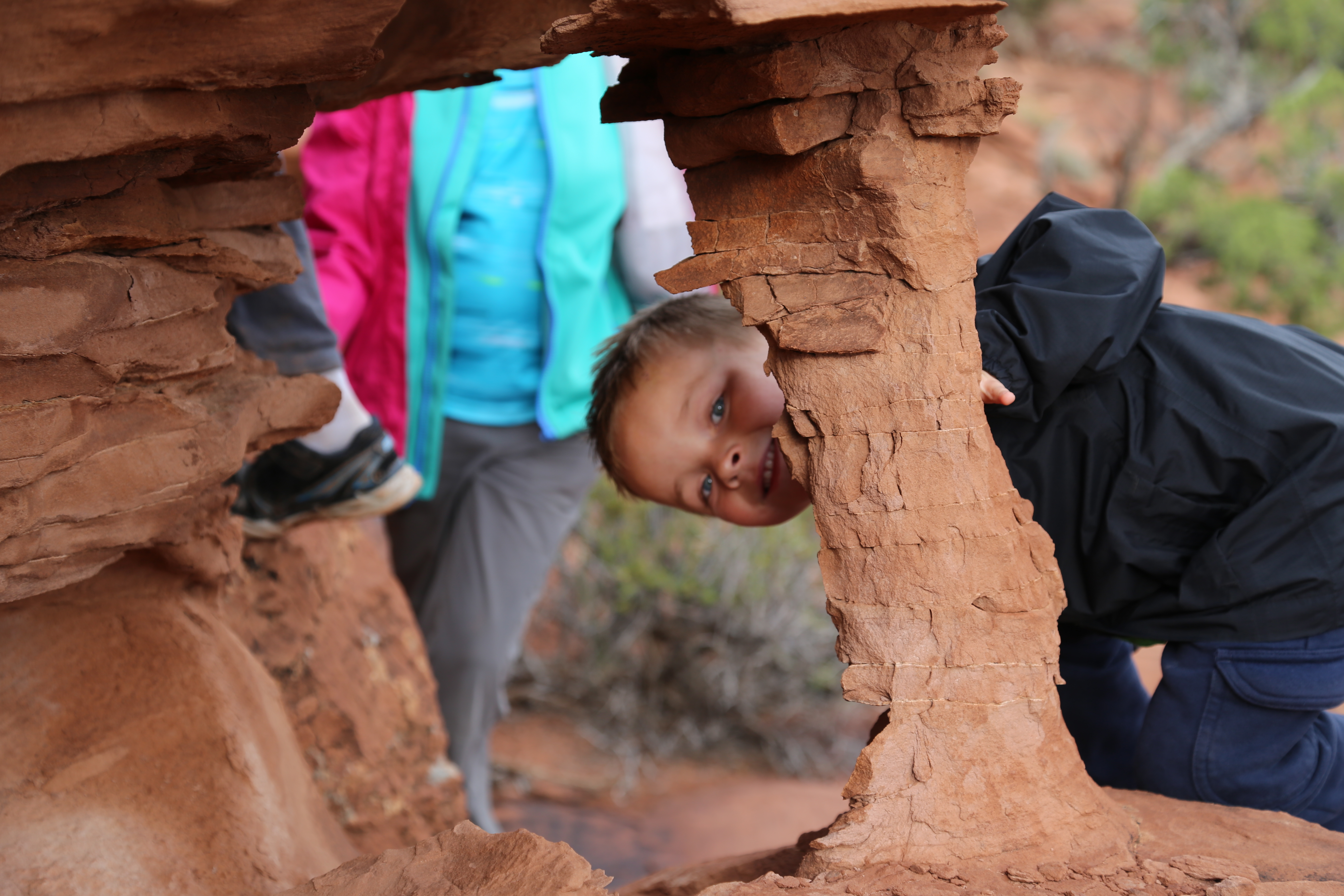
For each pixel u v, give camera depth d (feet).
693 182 4.98
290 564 9.10
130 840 5.35
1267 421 5.59
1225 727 5.80
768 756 15.65
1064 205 6.18
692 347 6.61
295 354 7.65
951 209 4.69
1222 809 5.49
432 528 11.81
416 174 10.56
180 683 5.95
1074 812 4.75
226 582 8.16
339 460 7.99
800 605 16.76
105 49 3.81
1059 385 5.50
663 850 12.62
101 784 5.48
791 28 4.12
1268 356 5.82
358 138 10.62
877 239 4.65
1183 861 4.70
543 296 11.01
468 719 11.83
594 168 10.65
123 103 4.16
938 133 4.57
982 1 4.05
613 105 5.23
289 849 5.82
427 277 10.83
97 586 6.00
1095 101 44.75
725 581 16.38
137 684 5.86
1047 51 49.62
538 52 5.81
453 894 4.36
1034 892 4.37
